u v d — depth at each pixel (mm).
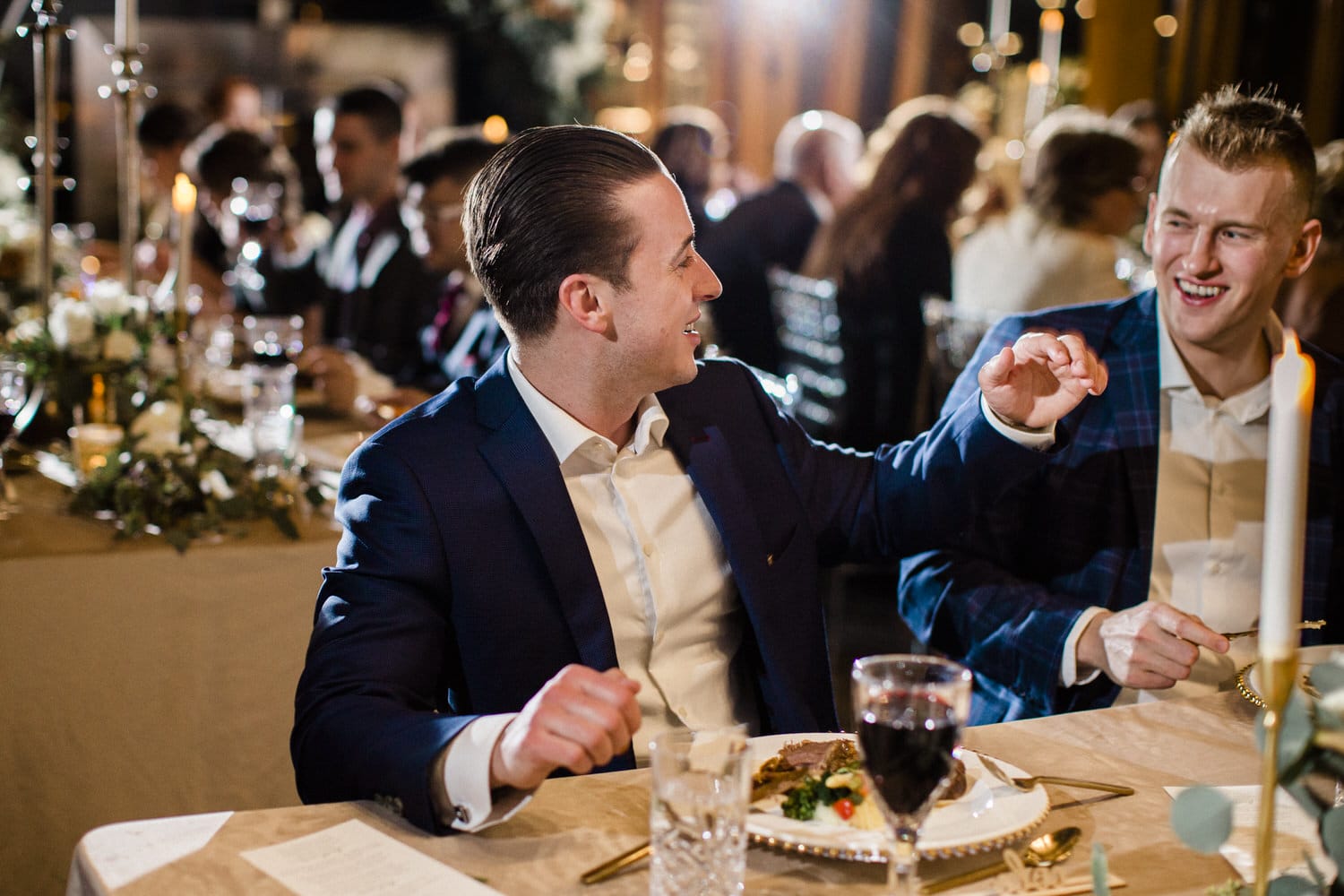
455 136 3852
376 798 1210
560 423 1568
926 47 8586
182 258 2924
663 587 1617
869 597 4578
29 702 2117
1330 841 890
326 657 1396
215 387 3605
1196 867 1113
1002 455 1626
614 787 1266
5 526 2285
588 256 1472
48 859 2168
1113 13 5801
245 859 1101
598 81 9398
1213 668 1874
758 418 1776
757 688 1686
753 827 1126
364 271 4523
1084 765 1351
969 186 4605
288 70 9117
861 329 4582
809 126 5730
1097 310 2020
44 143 2996
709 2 9469
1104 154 3963
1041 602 1799
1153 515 1918
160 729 2205
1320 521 1915
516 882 1075
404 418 1594
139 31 8750
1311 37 5297
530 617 1521
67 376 2795
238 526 2350
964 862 1121
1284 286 2850
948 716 979
